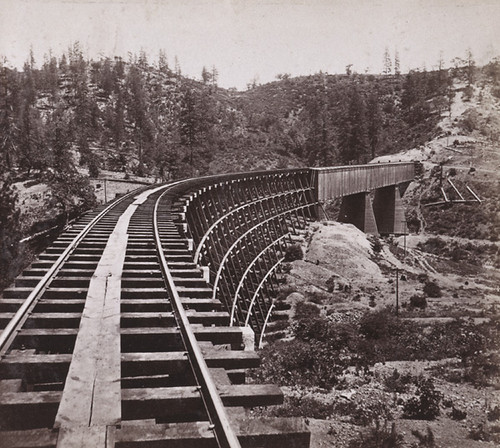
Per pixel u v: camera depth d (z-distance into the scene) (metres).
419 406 14.59
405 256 61.38
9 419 4.32
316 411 14.58
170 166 92.69
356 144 113.88
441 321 33.03
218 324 7.32
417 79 154.75
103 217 18.81
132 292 8.41
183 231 18.19
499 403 15.36
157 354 5.64
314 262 50.41
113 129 121.12
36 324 6.84
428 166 99.75
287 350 23.77
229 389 4.84
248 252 41.78
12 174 56.84
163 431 4.02
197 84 199.50
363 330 28.61
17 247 36.09
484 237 74.75
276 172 54.44
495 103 129.38
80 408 4.27
